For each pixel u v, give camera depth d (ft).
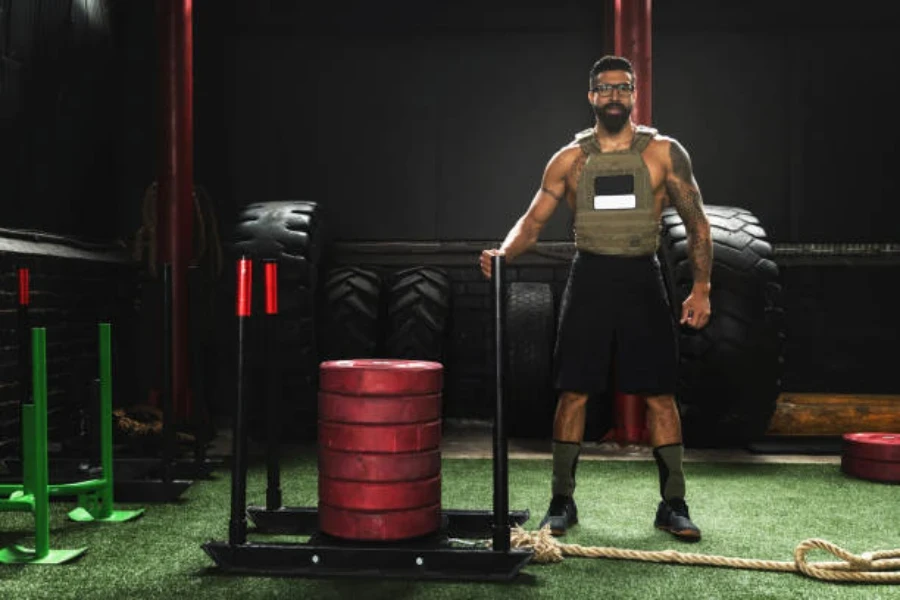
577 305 9.42
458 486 11.77
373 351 15.61
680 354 13.78
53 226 15.49
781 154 17.80
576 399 9.62
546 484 12.01
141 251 16.53
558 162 9.61
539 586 7.51
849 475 12.54
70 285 15.37
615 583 7.59
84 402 15.78
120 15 18.07
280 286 14.25
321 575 7.75
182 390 15.78
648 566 8.09
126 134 18.15
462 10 18.06
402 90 18.12
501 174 18.11
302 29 18.15
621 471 12.92
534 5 17.99
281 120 18.21
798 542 9.04
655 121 17.98
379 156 18.19
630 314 9.27
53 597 7.19
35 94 14.75
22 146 14.35
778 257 17.52
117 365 17.20
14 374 13.34
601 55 17.94
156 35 16.99
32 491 8.71
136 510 10.19
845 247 17.49
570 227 17.95
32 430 8.95
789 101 17.78
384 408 7.81
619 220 9.27
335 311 15.66
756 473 12.77
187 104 16.06
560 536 9.10
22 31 14.28
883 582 7.57
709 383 13.73
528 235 9.77
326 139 18.19
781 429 15.25
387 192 18.19
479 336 17.90
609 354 9.34
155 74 18.12
